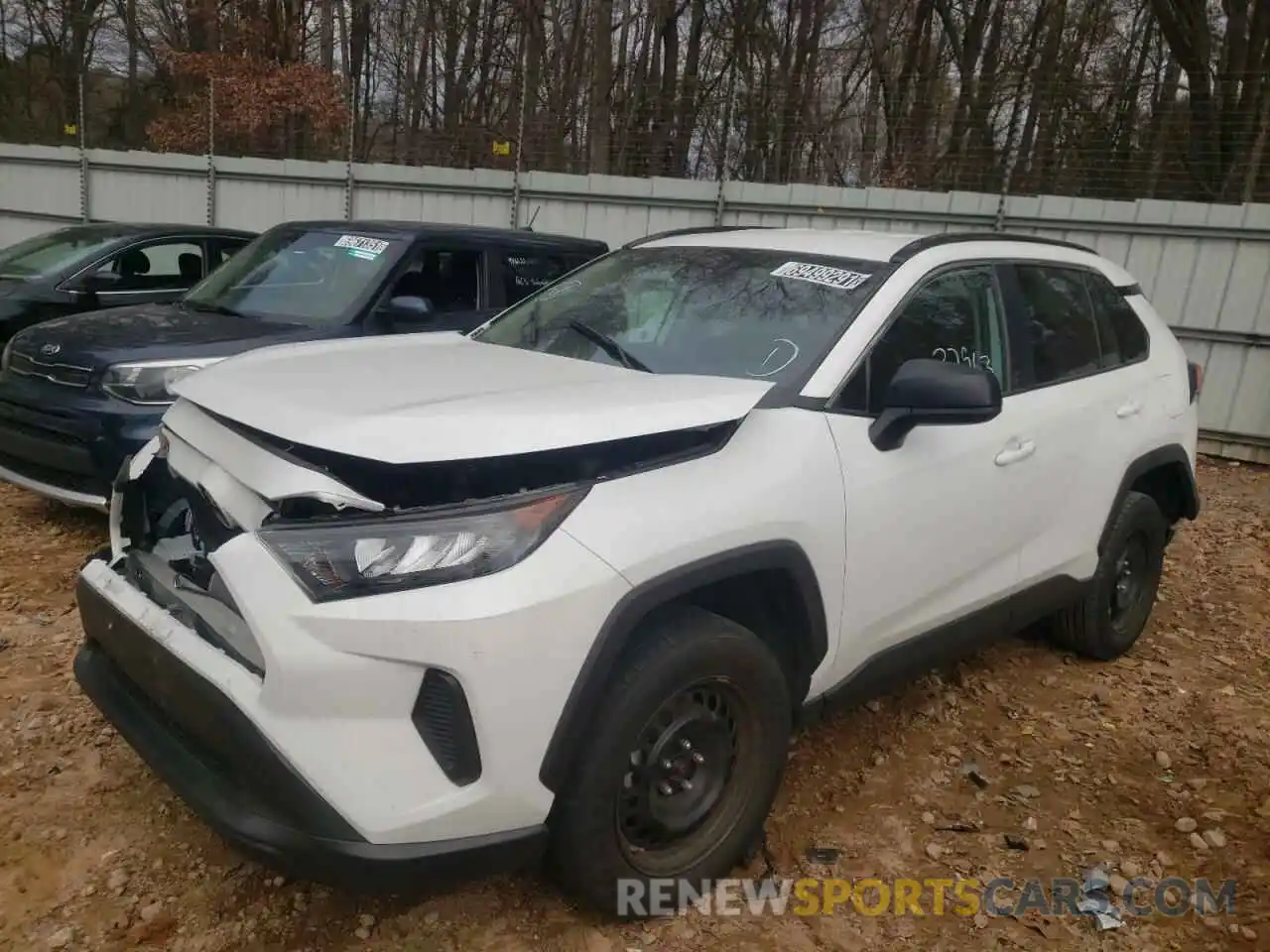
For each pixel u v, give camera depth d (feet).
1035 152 37.96
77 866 9.29
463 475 7.82
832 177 40.75
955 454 10.78
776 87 44.93
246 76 63.36
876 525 9.82
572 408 8.20
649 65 69.97
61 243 26.48
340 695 6.99
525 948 8.54
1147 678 14.70
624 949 8.58
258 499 7.80
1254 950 9.01
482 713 7.11
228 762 7.39
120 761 10.96
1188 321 30.71
